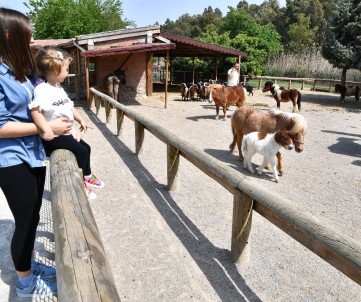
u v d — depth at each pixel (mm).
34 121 1713
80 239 1309
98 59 14414
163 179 4781
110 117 8797
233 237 2771
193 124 9648
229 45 23156
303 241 2018
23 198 1807
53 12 31156
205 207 3936
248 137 5285
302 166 5906
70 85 17562
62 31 31469
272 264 2865
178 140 3869
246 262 2818
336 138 8359
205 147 7051
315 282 2650
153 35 14555
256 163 5914
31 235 1948
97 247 1287
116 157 5801
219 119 10547
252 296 2451
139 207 3820
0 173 1749
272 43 29906
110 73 14195
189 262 2820
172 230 3340
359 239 3387
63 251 1235
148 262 2795
